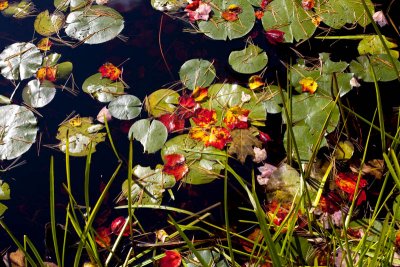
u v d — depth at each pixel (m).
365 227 2.18
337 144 2.31
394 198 2.23
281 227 2.10
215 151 2.32
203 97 2.40
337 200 2.22
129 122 2.42
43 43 2.59
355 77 2.41
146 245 2.22
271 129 2.35
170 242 2.22
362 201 2.22
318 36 2.53
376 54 2.45
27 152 2.38
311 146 2.30
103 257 2.22
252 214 2.25
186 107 2.40
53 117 2.44
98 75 2.49
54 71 2.51
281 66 2.46
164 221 2.27
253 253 2.16
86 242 2.12
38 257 2.08
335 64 2.43
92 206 2.30
